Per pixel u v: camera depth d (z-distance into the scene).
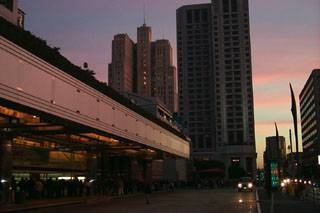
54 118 22.02
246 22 178.62
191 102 196.50
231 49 177.88
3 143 23.86
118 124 33.19
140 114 40.41
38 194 29.22
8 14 24.95
